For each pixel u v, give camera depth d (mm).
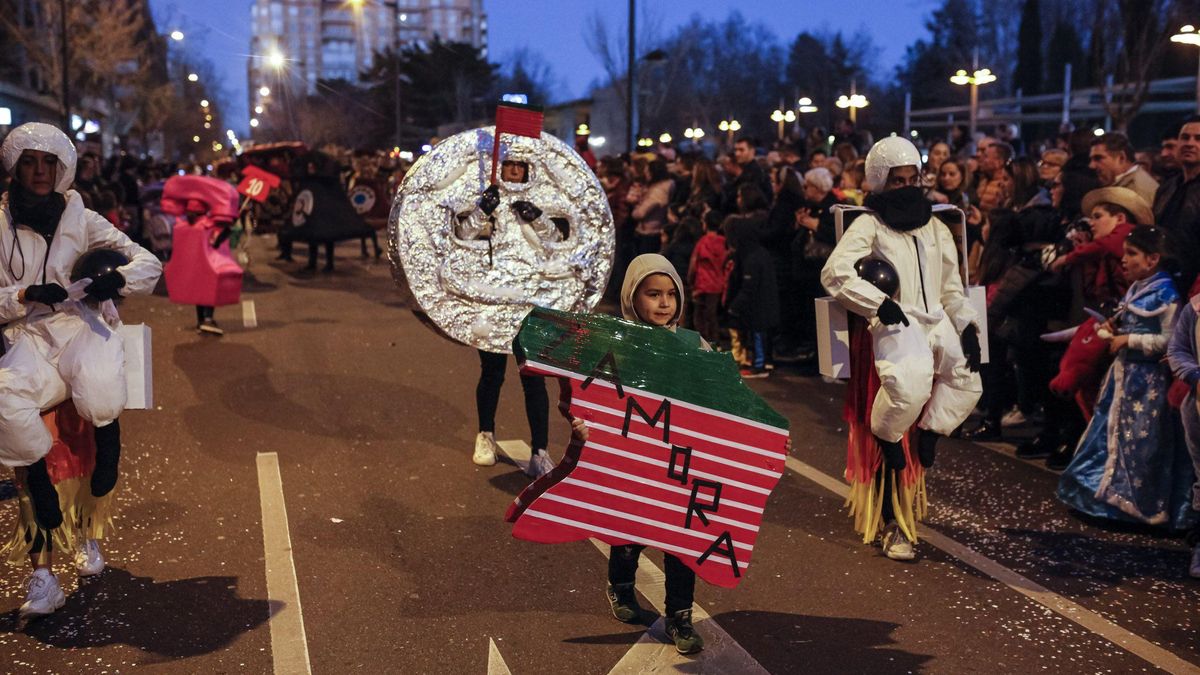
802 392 9508
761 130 59875
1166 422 6008
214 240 11758
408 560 5477
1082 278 7289
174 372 9891
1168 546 5871
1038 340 7625
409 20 106250
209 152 80875
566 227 6887
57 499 4766
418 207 6488
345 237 18312
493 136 6562
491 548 5656
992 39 53156
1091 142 8172
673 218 12586
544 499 4203
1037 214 7891
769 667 4383
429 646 4527
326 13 106375
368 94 47844
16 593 5062
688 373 4254
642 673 4316
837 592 5176
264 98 66812
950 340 5535
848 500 5945
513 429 8094
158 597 5004
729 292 10250
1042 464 7406
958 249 6434
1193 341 5625
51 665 4340
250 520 6039
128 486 6617
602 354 4188
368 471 6980
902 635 4699
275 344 11383
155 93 50781
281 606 4906
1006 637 4691
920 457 5637
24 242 4723
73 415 5027
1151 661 4477
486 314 6656
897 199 5469
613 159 14617
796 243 10258
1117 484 6082
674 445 4250
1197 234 6770
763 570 5445
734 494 4309
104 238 4941
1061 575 5426
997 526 6152
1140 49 20500
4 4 38219
